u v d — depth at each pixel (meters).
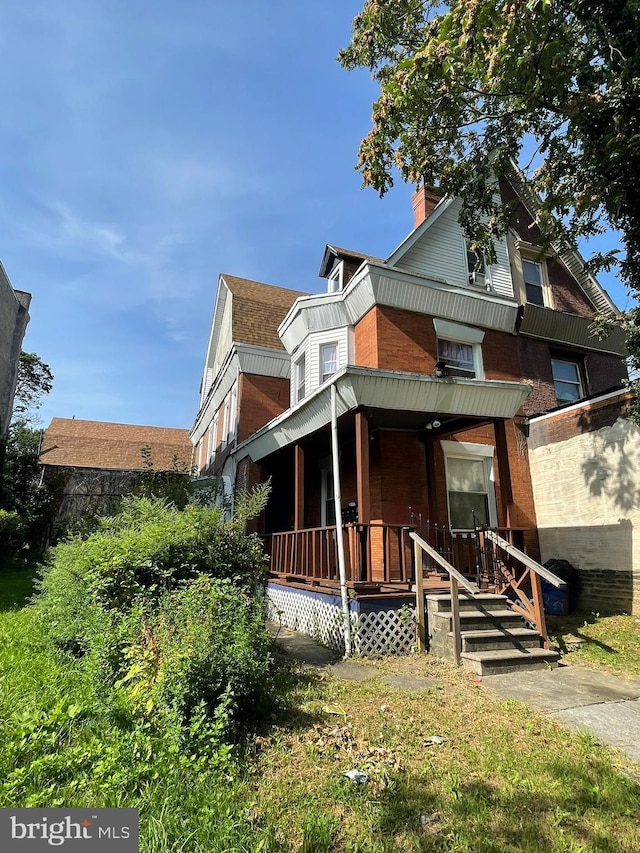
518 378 11.91
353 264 13.03
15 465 20.06
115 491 22.55
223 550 6.42
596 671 5.89
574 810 2.77
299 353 12.74
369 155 7.59
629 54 6.34
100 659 4.21
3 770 2.87
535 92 6.65
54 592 6.26
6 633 6.60
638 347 8.40
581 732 3.94
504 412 8.57
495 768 3.26
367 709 4.42
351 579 6.90
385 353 10.40
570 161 7.83
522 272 13.21
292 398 12.89
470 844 2.44
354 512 10.71
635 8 6.00
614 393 9.60
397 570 9.20
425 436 10.12
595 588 9.45
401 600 6.89
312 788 2.95
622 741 3.80
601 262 8.37
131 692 3.79
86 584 5.48
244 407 14.82
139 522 7.29
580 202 7.55
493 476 10.80
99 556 5.64
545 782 3.09
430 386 7.73
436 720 4.17
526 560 7.00
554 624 8.37
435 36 6.50
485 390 8.17
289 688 4.94
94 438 29.39
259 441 11.74
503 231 8.95
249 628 4.24
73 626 5.25
